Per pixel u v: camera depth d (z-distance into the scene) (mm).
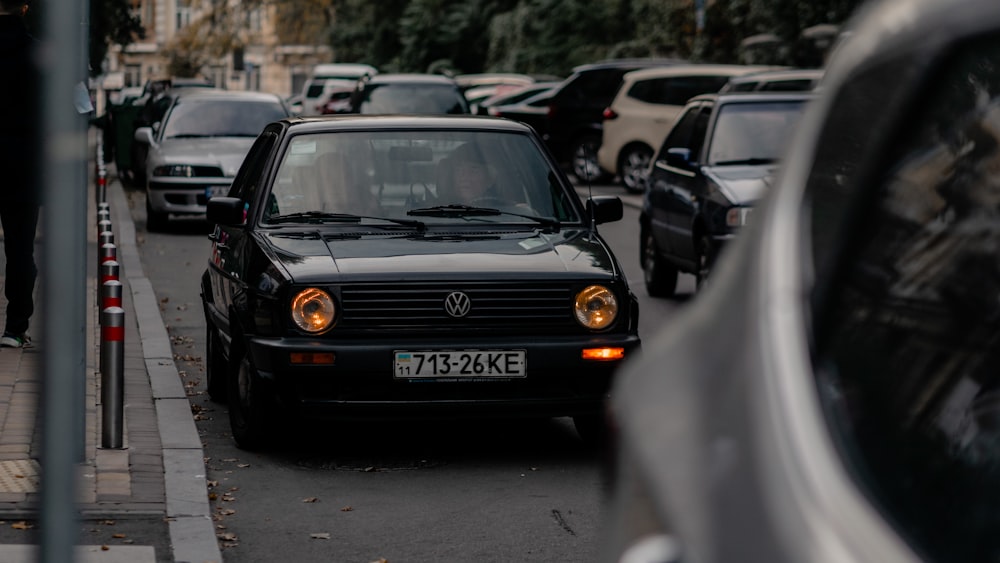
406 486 7457
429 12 66688
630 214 25938
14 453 7363
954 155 2020
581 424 8367
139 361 10648
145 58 93812
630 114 30031
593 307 7895
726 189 13383
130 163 31688
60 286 3758
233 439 8500
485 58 66500
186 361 11352
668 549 1866
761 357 2004
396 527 6660
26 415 8242
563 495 7273
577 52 56094
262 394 7977
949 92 1981
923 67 2000
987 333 1963
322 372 7664
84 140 7113
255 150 9961
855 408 1901
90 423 8359
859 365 1955
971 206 2021
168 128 23344
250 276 8172
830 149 2156
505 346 7742
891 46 2066
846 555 1664
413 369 7688
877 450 1850
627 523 2100
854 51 2168
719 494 1884
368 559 6148
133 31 44312
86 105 7105
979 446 1869
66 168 3762
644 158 29938
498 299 7816
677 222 14609
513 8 65062
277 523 6715
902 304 2012
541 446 8438
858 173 2094
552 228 8766
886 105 2062
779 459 1841
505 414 7801
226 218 8891
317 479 7586
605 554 2244
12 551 5766
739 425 1960
